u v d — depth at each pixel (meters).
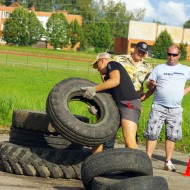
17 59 74.94
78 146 10.21
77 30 133.62
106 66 9.55
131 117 9.38
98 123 9.24
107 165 8.33
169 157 11.42
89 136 9.04
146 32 119.50
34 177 9.70
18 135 10.18
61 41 130.25
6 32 127.75
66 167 9.67
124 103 9.38
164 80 11.16
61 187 9.15
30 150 9.74
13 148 9.81
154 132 11.27
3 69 57.28
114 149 8.43
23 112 10.12
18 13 127.81
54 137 10.02
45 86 42.47
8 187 8.84
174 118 11.27
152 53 116.38
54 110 9.09
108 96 9.53
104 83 9.35
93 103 9.58
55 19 130.62
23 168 9.70
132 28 119.69
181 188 9.77
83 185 8.88
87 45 138.62
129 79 9.46
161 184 7.86
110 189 8.05
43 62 73.56
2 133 15.59
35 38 128.50
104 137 9.14
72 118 9.10
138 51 10.49
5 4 179.62
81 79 9.60
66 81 9.47
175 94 11.16
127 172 8.64
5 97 18.88
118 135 15.53
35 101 19.86
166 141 11.41
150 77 10.90
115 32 169.00
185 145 15.24
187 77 11.26
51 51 111.31
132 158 8.30
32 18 128.38
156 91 11.27
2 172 9.90
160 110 11.24
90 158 8.54
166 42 115.94
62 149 10.04
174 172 11.34
